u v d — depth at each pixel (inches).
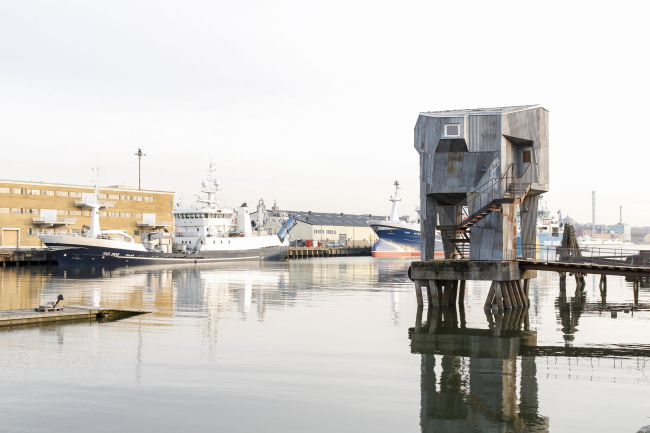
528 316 1387.8
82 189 3919.8
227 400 720.3
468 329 1210.6
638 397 744.3
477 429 636.7
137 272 2815.0
